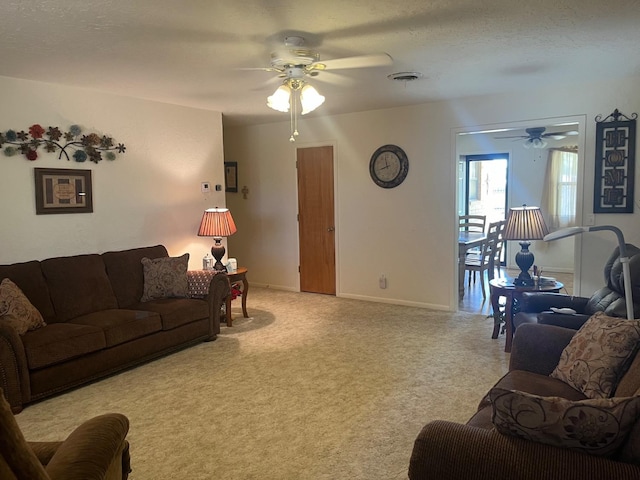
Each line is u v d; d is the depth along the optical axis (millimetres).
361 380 3496
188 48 3135
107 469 1470
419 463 1494
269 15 2586
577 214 4586
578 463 1332
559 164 7820
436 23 2764
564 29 2912
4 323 2986
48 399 3250
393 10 2547
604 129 4398
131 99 4664
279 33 2873
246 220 7090
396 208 5723
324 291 6469
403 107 5523
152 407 3115
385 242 5852
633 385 1836
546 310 3674
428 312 5434
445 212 5395
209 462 2461
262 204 6895
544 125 4684
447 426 1520
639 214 4316
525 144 6832
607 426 1329
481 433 1474
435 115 5324
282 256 6793
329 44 3113
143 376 3648
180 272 4520
